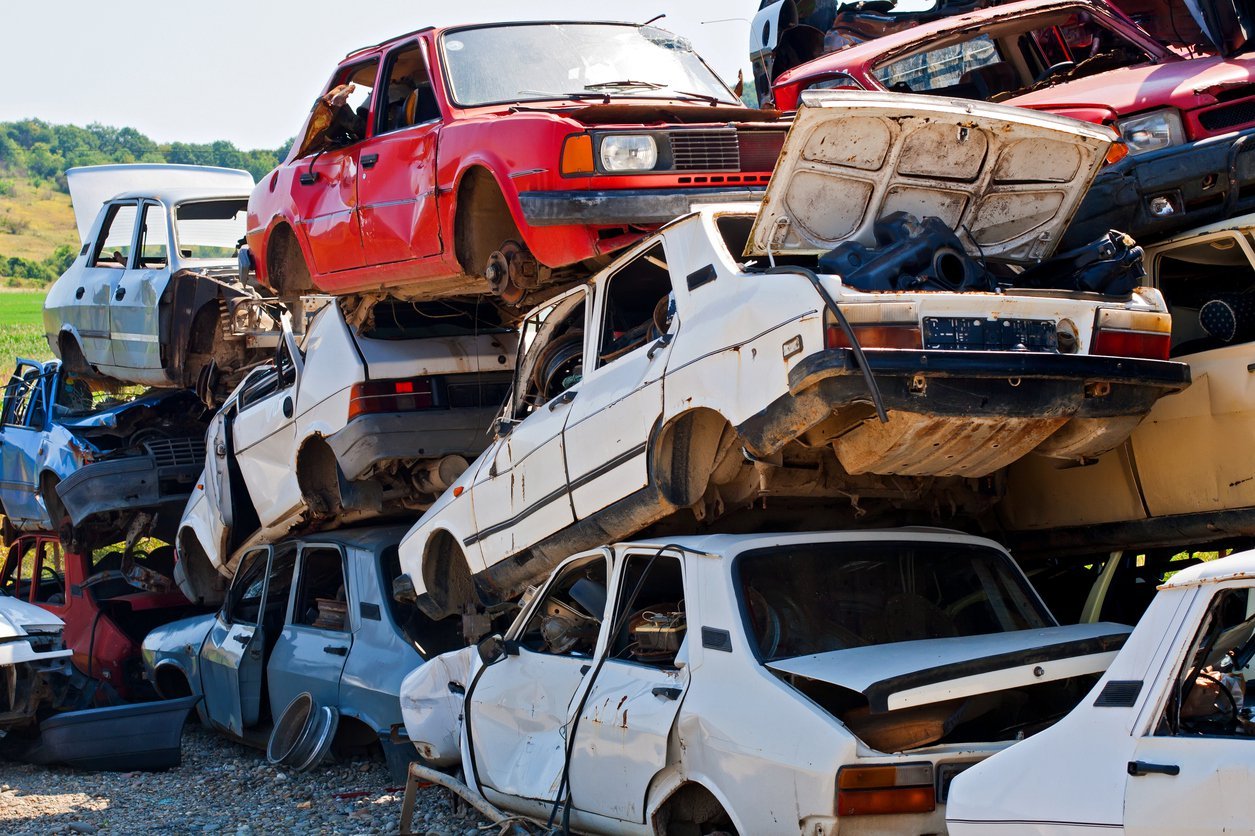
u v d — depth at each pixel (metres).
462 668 7.93
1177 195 7.36
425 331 10.68
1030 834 4.02
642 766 5.75
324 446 11.04
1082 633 5.66
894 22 13.24
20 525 15.92
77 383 16.27
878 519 7.75
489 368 10.47
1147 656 3.92
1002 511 8.02
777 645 5.66
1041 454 6.66
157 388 16.95
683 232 6.95
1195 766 3.64
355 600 9.65
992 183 6.81
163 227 14.87
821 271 6.16
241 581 11.26
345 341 10.47
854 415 6.07
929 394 5.81
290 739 9.47
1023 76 11.38
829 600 5.96
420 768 7.10
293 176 10.80
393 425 10.12
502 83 9.39
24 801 9.15
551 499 7.93
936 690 5.00
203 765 10.36
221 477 12.45
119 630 13.38
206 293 14.04
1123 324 6.30
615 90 9.59
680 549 6.09
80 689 10.98
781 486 6.83
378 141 9.79
